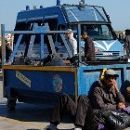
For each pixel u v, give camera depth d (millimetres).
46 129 9742
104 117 9414
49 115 12422
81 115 9148
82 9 19750
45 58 12188
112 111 9531
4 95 13305
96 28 19562
